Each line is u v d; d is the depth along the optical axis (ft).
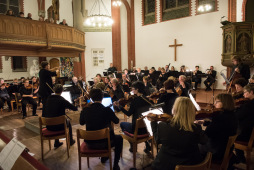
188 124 6.51
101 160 12.21
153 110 9.96
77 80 28.09
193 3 40.09
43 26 32.19
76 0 44.14
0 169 4.41
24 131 18.83
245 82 13.84
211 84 36.40
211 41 38.24
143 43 48.83
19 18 29.14
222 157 8.43
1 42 27.30
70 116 22.94
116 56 50.72
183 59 42.34
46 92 18.26
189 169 5.98
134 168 11.19
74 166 11.85
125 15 50.55
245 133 10.32
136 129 11.03
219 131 8.46
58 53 38.55
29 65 58.29
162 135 6.92
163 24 44.83
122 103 13.06
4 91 28.27
